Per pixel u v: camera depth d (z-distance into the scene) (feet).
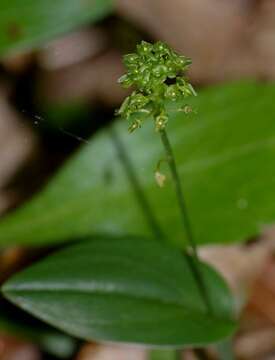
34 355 0.97
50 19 0.92
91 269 0.76
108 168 0.87
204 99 0.89
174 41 1.25
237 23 1.26
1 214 1.12
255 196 0.85
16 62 1.24
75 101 1.22
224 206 0.85
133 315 0.75
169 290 0.78
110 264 0.77
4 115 1.19
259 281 0.99
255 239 1.01
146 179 0.86
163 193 0.86
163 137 0.66
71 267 0.76
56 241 0.85
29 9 0.93
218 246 0.99
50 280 0.75
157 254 0.79
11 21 0.92
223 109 0.88
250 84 0.89
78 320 0.74
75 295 0.75
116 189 0.86
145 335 0.75
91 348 0.93
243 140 0.87
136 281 0.77
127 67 0.63
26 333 0.92
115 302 0.75
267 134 0.87
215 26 1.25
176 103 0.88
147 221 0.85
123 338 0.74
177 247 0.81
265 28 1.25
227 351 0.86
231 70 1.23
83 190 0.86
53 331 0.92
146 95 0.63
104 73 1.25
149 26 1.26
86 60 1.27
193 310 0.78
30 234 0.85
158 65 0.62
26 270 0.75
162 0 1.25
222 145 0.87
